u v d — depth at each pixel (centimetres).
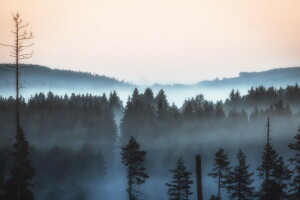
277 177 6328
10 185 6562
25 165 6700
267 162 6375
